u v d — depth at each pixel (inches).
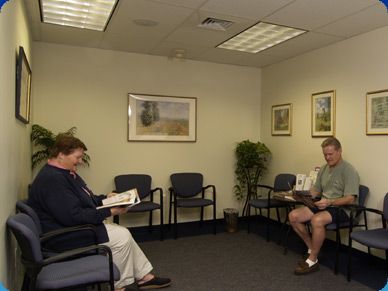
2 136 62.7
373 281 110.6
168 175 176.6
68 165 89.4
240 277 113.5
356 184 124.5
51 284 68.2
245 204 193.6
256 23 125.0
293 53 164.6
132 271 97.2
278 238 158.7
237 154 190.2
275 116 185.0
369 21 119.9
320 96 153.5
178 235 163.8
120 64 165.8
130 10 114.0
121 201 93.4
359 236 106.3
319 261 128.7
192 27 130.3
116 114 165.3
